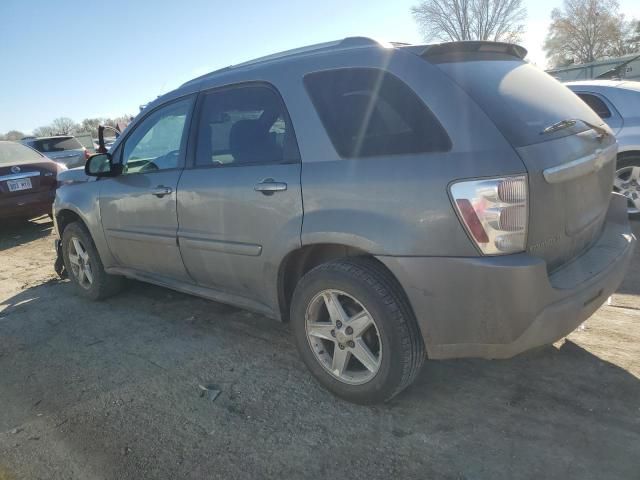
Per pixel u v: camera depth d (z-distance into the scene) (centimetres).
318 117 291
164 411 307
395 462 249
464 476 237
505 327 241
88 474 260
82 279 517
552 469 236
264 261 317
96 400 326
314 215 283
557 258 261
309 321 303
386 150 262
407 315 264
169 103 397
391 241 254
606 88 629
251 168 320
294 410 297
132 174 420
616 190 620
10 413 321
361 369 295
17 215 824
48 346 415
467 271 238
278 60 326
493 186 230
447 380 313
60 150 1492
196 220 357
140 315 462
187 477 252
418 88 257
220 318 438
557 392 291
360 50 287
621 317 376
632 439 249
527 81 291
